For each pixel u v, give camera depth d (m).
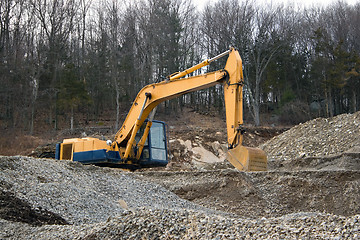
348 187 11.82
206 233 5.88
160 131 17.16
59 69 36.78
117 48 38.16
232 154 12.90
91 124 35.91
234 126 12.88
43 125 34.91
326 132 21.45
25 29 38.53
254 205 11.63
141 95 15.89
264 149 23.33
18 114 34.22
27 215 8.50
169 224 6.26
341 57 38.78
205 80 13.88
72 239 6.54
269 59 39.12
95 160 15.56
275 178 12.83
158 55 38.88
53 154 18.42
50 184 10.07
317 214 6.73
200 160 26.67
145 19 39.84
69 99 34.34
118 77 37.38
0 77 33.19
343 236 5.22
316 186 12.06
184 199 12.52
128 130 16.06
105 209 9.73
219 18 40.44
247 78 38.69
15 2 38.19
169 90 14.95
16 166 10.97
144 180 13.66
